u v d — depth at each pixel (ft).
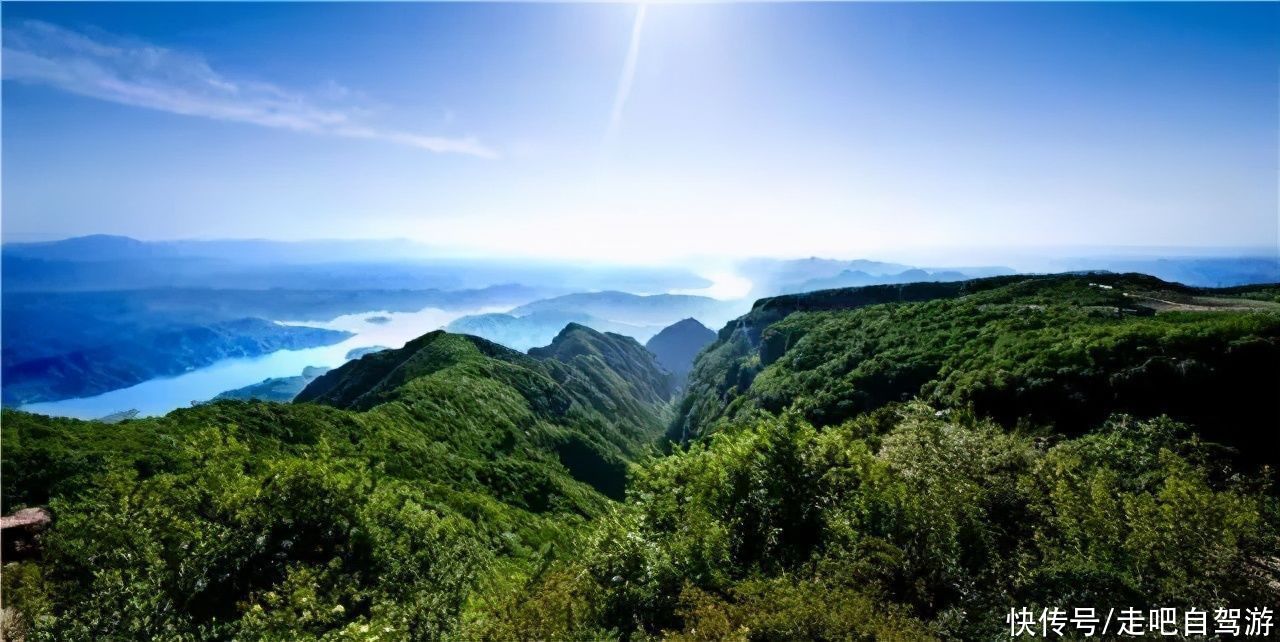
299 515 62.64
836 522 56.13
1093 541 47.88
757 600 43.06
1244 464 83.35
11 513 61.62
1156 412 101.40
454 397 255.09
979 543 50.39
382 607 50.39
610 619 47.65
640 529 63.77
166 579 48.85
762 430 69.05
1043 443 86.99
